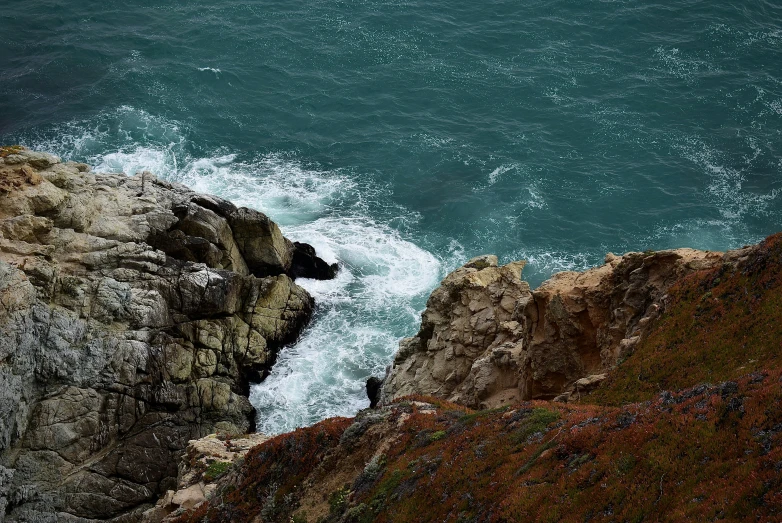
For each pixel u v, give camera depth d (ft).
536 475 104.47
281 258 272.72
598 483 95.61
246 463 152.66
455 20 415.03
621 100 357.20
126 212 239.71
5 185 217.77
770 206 299.17
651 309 161.99
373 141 342.64
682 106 351.46
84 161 319.88
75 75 369.09
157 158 326.24
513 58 387.55
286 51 391.86
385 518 116.98
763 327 130.82
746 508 79.30
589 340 175.32
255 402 242.58
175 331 231.30
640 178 317.01
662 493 88.38
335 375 251.19
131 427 214.90
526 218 303.27
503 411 131.95
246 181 319.88
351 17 415.44
